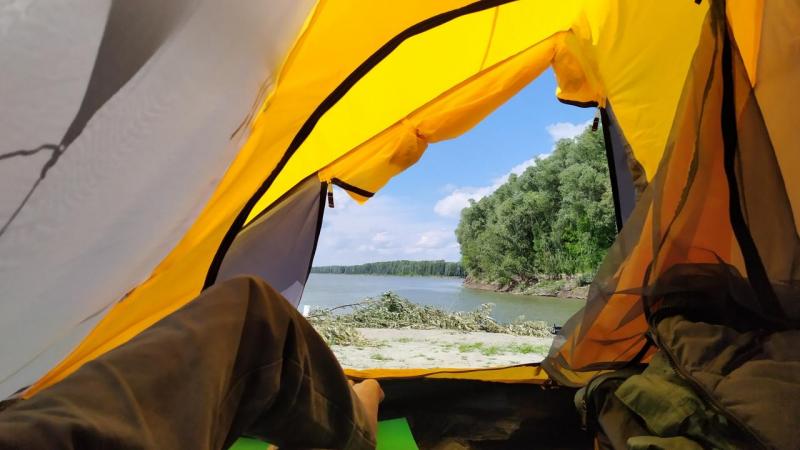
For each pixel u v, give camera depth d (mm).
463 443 1369
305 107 1171
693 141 1193
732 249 1156
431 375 1642
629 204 2059
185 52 480
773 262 1066
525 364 1727
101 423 342
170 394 407
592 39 1841
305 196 2002
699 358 991
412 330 3986
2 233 368
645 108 1686
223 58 578
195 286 1322
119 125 438
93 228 505
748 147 1119
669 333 1080
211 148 736
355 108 1772
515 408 1508
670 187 1217
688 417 918
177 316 477
